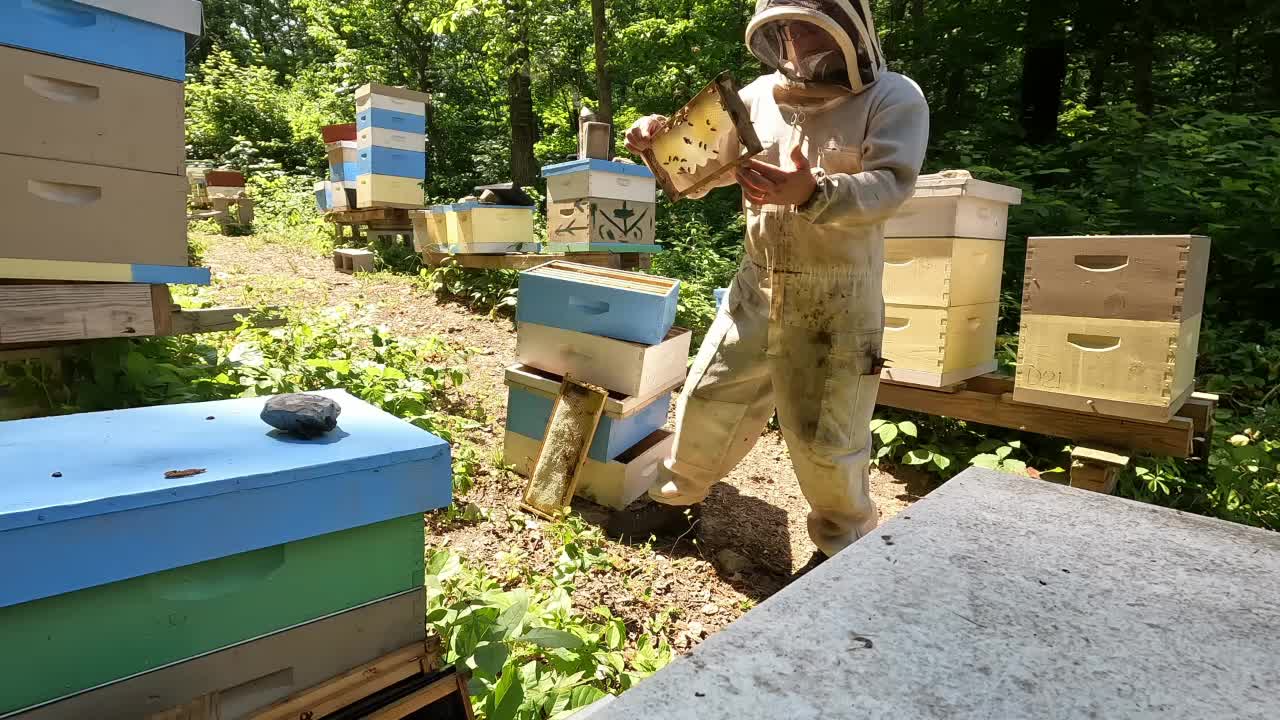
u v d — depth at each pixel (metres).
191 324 3.13
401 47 18.84
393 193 8.52
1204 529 1.24
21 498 1.08
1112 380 3.35
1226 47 8.39
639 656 2.44
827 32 2.27
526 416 3.72
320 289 6.79
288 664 1.33
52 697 1.11
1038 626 0.93
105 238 2.53
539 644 1.94
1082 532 1.22
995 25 9.31
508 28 12.96
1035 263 3.50
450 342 5.66
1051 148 8.42
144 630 1.17
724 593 3.03
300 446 1.42
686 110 2.37
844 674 0.81
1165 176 6.24
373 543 1.41
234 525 1.21
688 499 3.24
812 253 2.61
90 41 2.41
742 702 0.76
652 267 7.79
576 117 17.66
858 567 1.07
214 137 18.48
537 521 3.30
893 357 3.95
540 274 3.75
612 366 3.54
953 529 1.21
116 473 1.21
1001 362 4.89
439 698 1.50
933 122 10.04
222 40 28.81
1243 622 0.96
